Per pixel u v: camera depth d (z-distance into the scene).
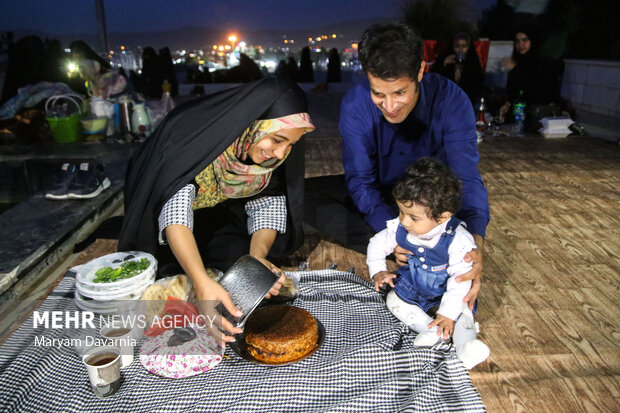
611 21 8.84
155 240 2.39
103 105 6.06
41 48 7.50
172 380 1.87
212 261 2.49
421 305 2.16
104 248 3.21
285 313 2.11
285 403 1.74
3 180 5.20
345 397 1.77
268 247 2.46
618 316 2.39
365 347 1.99
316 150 5.95
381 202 2.70
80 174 3.85
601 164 5.07
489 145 6.03
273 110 2.08
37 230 3.26
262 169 2.29
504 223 3.58
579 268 2.89
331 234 3.16
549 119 6.44
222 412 1.70
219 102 2.20
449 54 7.52
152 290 2.17
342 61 20.56
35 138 5.95
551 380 1.92
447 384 1.84
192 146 2.15
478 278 2.04
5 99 7.37
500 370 1.99
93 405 1.74
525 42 7.11
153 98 11.68
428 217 1.93
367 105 2.69
